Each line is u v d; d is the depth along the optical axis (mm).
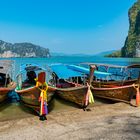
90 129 9680
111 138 8586
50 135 9164
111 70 19422
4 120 11531
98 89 15664
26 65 19312
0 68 17766
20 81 15562
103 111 13000
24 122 11062
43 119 11469
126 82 16016
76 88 13375
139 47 191375
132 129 9555
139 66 16391
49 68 18109
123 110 13141
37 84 11875
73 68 19312
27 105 13352
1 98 13484
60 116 12062
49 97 12891
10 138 8906
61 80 18172
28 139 8797
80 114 12422
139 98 15094
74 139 8672
